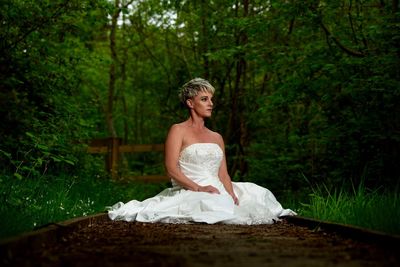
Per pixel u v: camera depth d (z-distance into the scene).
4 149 6.64
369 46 8.71
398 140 7.36
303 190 9.66
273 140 12.87
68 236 3.78
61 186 6.42
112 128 17.67
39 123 7.02
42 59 7.95
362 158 8.22
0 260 2.47
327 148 8.91
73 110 8.34
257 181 11.29
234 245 3.26
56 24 8.21
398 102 7.70
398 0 7.93
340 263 2.51
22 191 4.94
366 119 7.81
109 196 8.54
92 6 8.27
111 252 2.91
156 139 20.33
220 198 5.56
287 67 9.40
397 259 2.64
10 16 7.32
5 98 6.64
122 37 18.48
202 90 5.98
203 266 2.39
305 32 9.29
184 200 5.56
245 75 14.23
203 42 14.27
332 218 4.92
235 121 14.49
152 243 3.38
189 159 5.89
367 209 4.50
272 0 8.47
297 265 2.43
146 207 5.53
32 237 2.96
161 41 17.45
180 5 14.08
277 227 4.99
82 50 11.41
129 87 21.05
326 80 8.51
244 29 9.62
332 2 8.30
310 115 10.41
